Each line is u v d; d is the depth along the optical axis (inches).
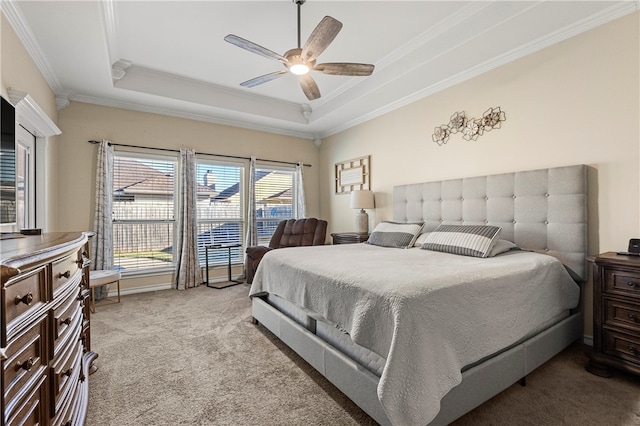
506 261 83.1
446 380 52.3
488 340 62.1
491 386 61.7
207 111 173.8
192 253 173.2
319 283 76.4
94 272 135.1
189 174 174.2
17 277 32.9
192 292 160.6
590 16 91.4
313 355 75.4
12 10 82.4
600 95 91.8
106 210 150.6
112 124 156.6
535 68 106.3
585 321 94.5
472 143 126.2
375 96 154.0
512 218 109.7
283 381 75.3
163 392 70.9
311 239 173.2
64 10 85.7
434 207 137.3
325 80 157.1
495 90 118.1
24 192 104.1
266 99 183.3
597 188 92.7
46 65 116.0
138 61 136.9
